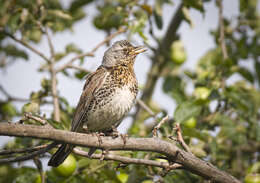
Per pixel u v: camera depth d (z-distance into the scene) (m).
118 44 12.05
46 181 10.84
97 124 11.40
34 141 10.91
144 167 10.92
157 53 14.55
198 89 11.99
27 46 12.58
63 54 13.53
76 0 14.23
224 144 12.41
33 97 12.38
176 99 12.06
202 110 12.34
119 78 11.25
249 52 14.49
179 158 9.02
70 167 10.60
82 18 15.20
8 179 11.84
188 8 13.02
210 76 12.60
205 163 9.18
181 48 14.52
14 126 7.57
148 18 12.76
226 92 11.70
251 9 14.36
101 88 11.16
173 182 10.52
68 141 8.23
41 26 12.65
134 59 12.01
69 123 12.22
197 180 10.91
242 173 11.70
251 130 11.95
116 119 11.31
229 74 12.52
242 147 12.64
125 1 12.65
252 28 14.33
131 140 8.92
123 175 11.10
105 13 12.71
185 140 10.77
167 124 10.52
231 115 12.28
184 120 10.27
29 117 8.26
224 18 14.61
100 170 10.70
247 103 11.94
